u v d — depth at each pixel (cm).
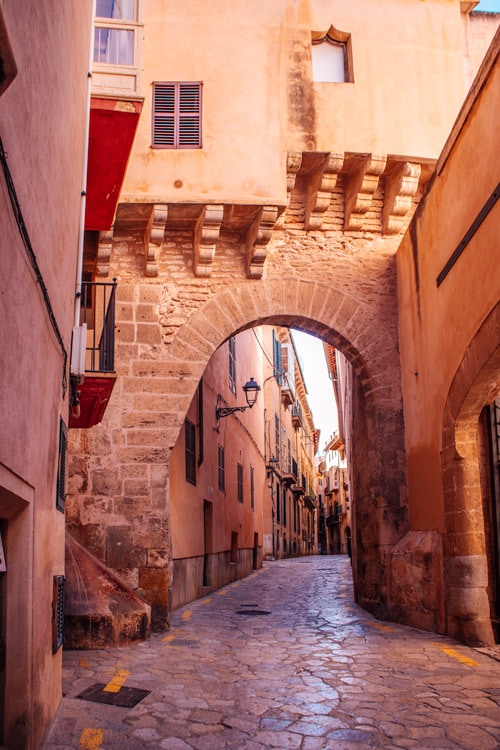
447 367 830
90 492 954
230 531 1786
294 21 1087
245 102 1029
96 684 566
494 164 685
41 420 394
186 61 1039
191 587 1257
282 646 752
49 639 438
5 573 364
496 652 713
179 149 1005
